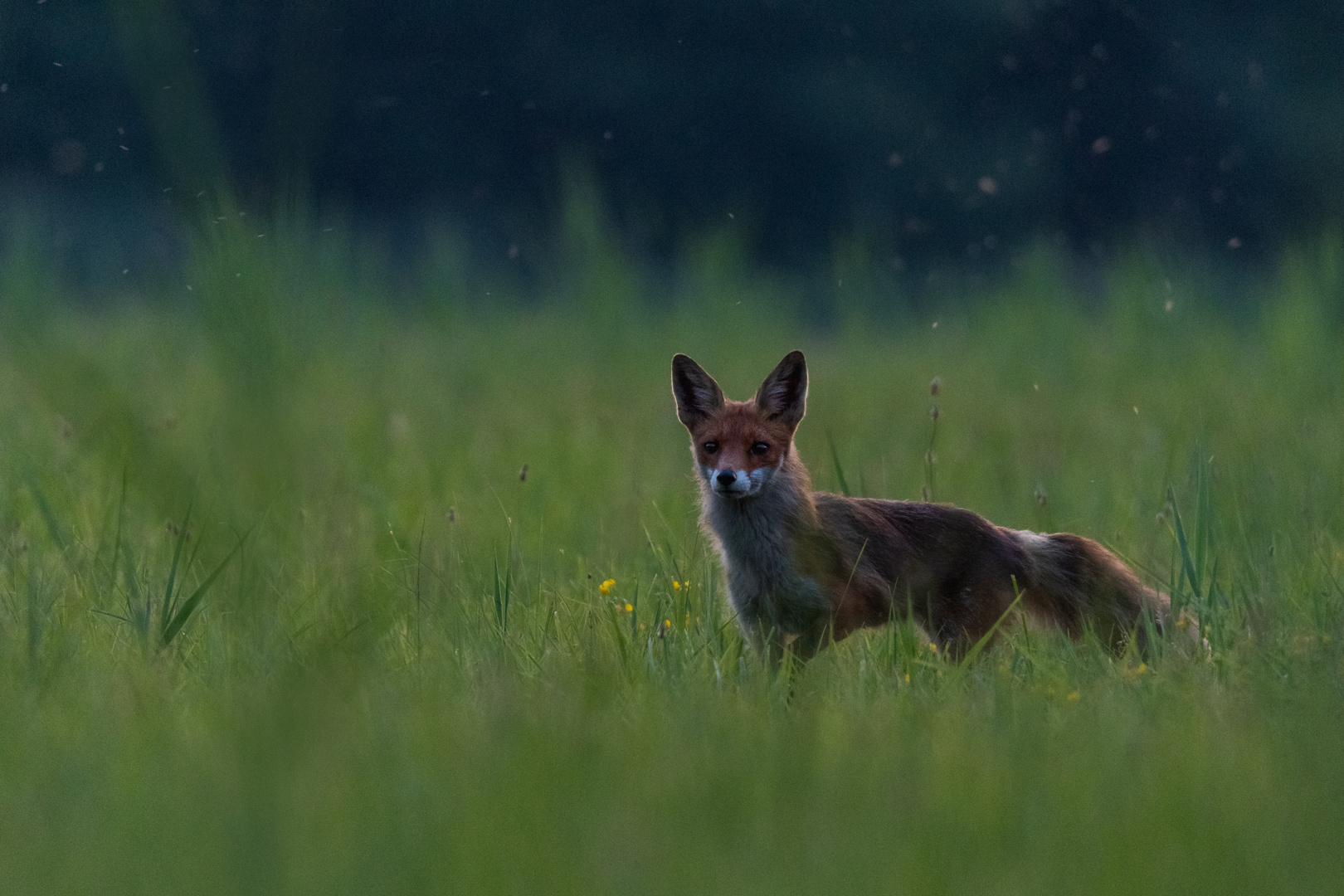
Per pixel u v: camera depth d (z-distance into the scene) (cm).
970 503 1418
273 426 896
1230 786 631
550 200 4862
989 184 1494
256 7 3928
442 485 1451
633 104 5047
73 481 1340
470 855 560
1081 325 2884
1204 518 1055
